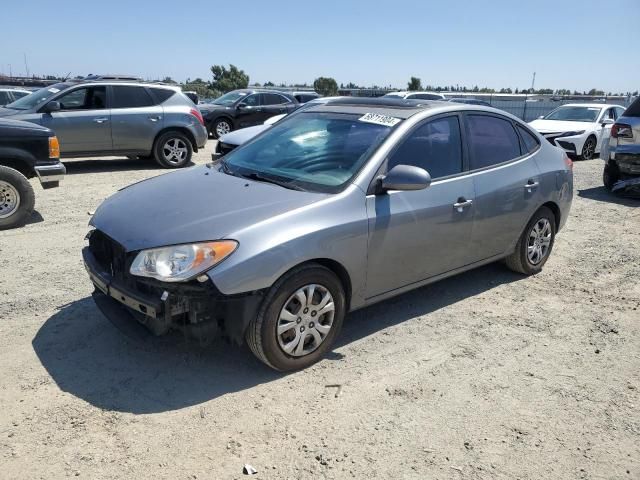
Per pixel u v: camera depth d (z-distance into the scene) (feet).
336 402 10.64
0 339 12.55
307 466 8.91
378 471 8.84
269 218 10.82
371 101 15.31
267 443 9.42
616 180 30.94
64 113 33.68
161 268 10.16
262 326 10.71
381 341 13.16
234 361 11.93
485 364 12.30
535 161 16.72
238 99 59.47
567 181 17.94
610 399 11.10
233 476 8.64
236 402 10.51
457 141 14.44
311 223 11.10
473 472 8.89
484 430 9.98
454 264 14.62
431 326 14.08
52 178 22.15
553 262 19.49
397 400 10.79
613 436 9.93
